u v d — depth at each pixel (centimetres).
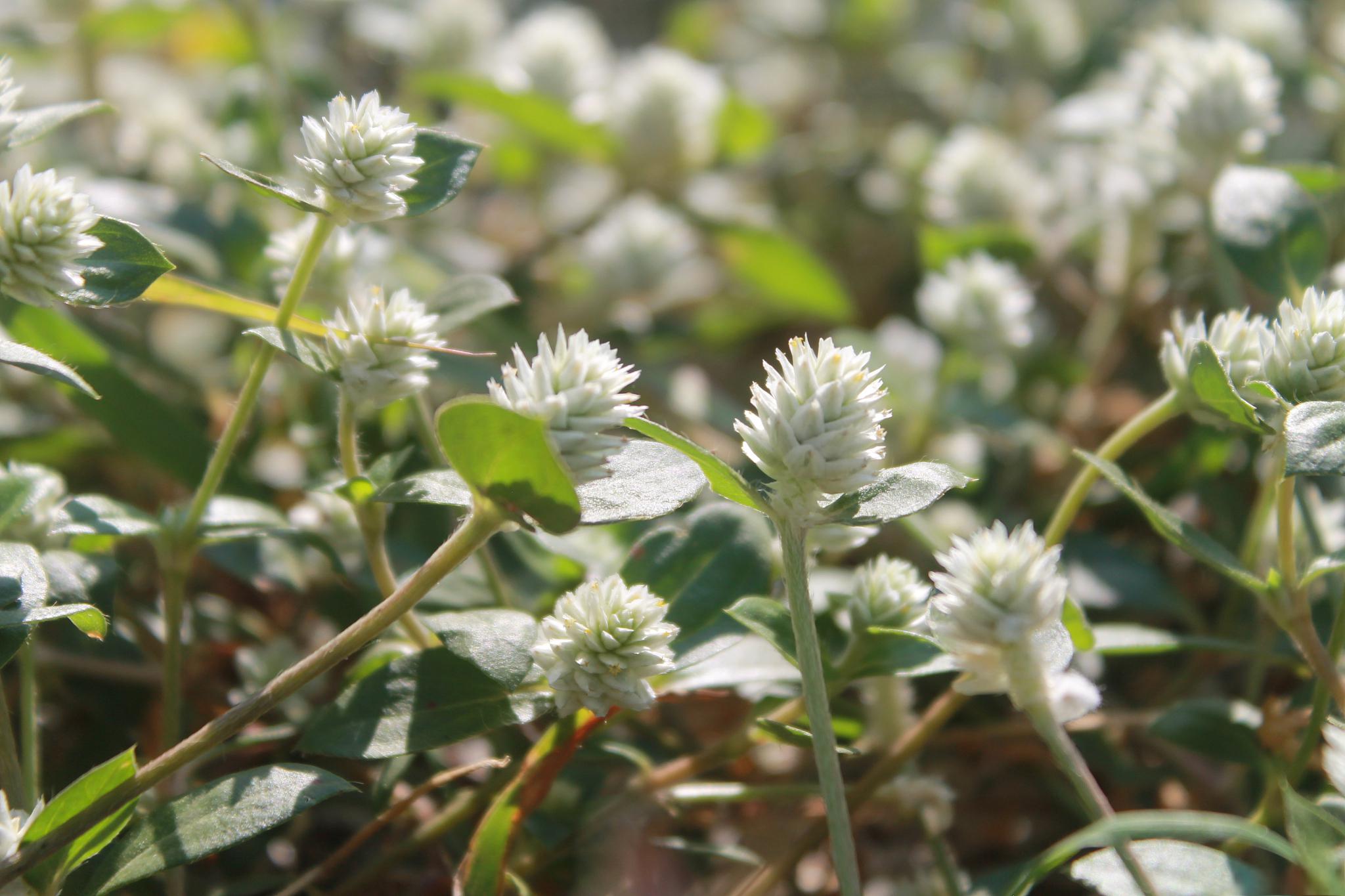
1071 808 42
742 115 66
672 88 64
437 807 41
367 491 37
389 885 40
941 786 40
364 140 37
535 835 39
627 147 64
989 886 39
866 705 41
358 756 36
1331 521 42
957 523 47
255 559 42
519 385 35
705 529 39
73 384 35
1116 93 61
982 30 80
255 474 46
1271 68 65
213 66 73
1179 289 56
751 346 70
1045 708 35
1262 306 53
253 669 41
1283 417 37
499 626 37
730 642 38
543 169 69
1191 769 42
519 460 34
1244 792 41
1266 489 41
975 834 43
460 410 34
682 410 53
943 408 51
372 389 37
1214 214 42
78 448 46
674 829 41
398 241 54
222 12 64
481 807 39
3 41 59
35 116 38
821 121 83
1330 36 73
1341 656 40
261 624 44
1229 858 35
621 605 36
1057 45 77
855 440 35
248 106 57
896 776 40
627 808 39
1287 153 65
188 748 35
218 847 35
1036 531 47
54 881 35
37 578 36
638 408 35
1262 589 37
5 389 50
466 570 41
